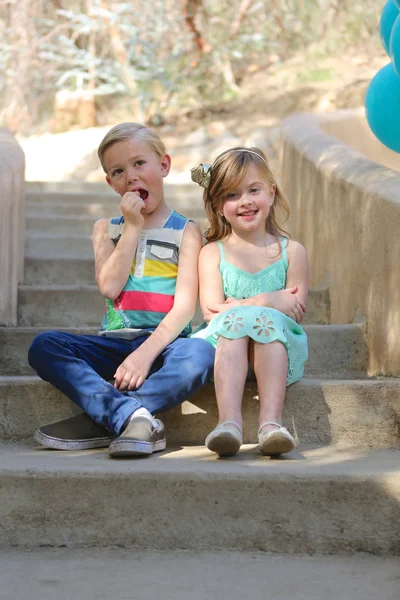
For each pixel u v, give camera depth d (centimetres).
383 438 270
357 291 347
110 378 274
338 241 381
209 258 279
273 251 281
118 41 941
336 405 269
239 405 244
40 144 786
